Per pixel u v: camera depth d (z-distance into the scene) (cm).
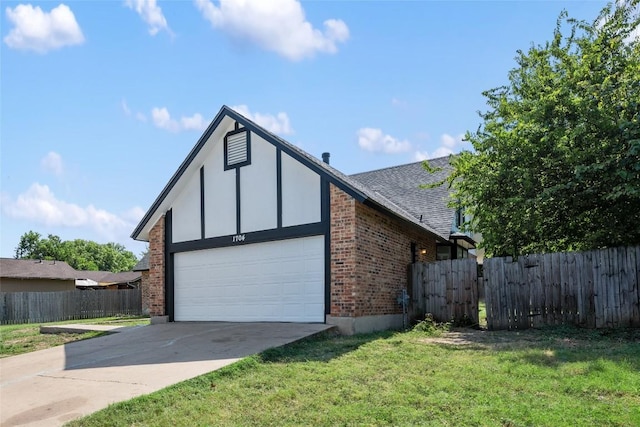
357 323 921
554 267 943
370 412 430
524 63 1158
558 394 457
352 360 645
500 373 543
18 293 2197
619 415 389
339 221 959
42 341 1102
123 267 7562
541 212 1002
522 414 404
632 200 891
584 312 901
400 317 1101
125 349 821
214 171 1205
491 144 1024
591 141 880
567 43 1059
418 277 1131
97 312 2461
